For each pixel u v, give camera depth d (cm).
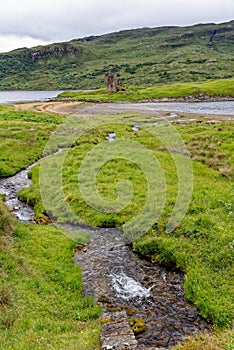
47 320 1223
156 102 11962
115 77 14350
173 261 1639
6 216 1919
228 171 2845
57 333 1156
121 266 1650
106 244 1859
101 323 1219
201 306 1312
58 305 1336
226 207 2095
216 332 1166
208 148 3606
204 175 2836
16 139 4350
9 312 1230
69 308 1328
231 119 6284
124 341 1049
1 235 1789
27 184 2942
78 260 1712
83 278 1561
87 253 1775
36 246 1777
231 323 1206
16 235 1861
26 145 4153
